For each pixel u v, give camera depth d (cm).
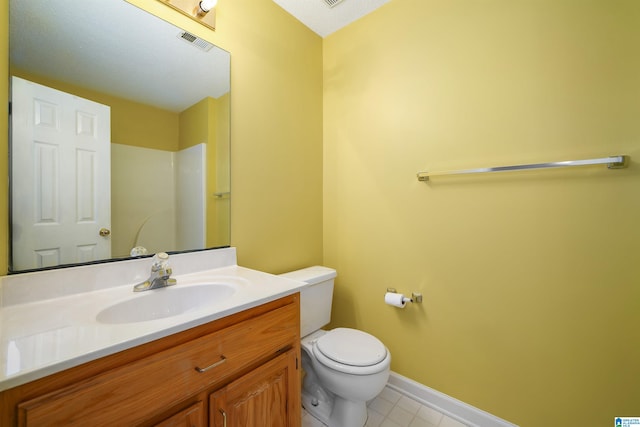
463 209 137
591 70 105
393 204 162
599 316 105
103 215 101
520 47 120
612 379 103
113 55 103
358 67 177
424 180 149
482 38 130
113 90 103
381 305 168
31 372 49
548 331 116
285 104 167
